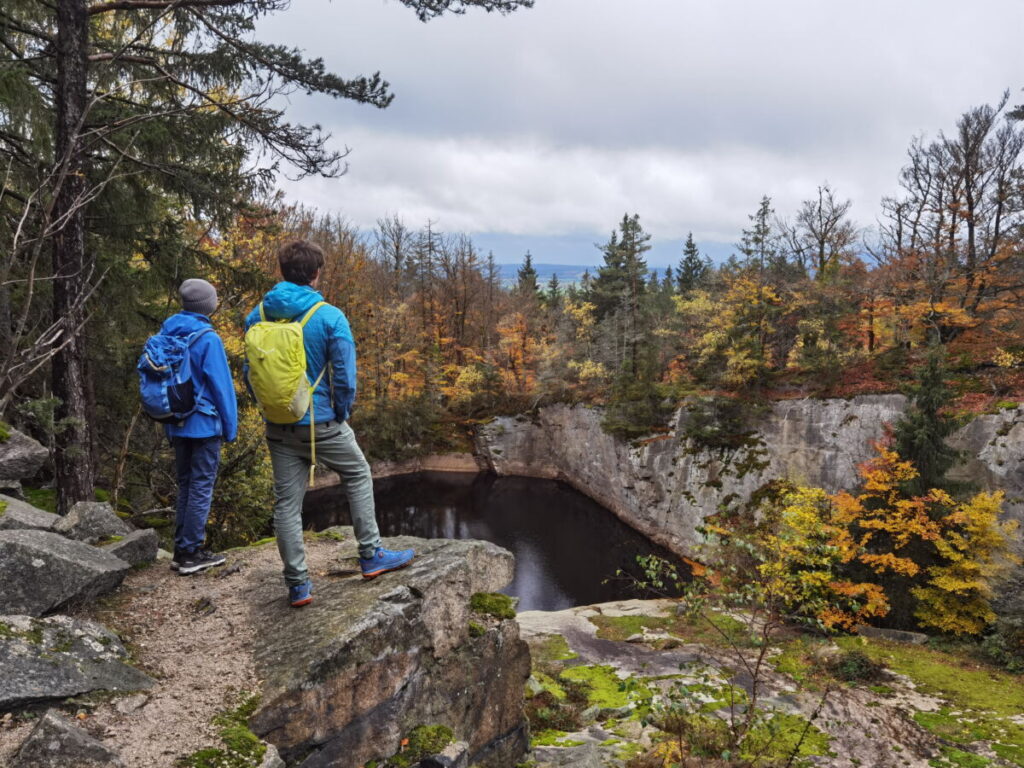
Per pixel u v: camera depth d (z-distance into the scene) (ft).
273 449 12.71
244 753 9.36
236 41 33.01
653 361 143.33
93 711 9.56
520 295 218.18
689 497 117.08
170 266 38.34
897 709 41.93
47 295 33.81
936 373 66.23
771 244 128.47
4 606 11.39
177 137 33.86
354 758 11.71
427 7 32.42
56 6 29.68
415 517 144.05
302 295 12.21
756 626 55.42
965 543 60.13
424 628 13.47
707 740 25.75
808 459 99.96
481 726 15.31
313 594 13.73
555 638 63.21
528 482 176.45
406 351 184.34
